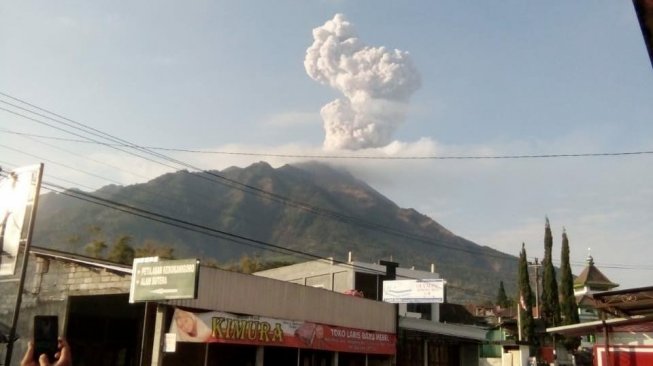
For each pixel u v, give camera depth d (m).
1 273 16.70
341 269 48.94
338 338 30.58
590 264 73.62
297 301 28.61
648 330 19.44
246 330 24.91
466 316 59.50
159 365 21.55
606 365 19.80
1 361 23.64
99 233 73.06
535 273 54.16
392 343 35.22
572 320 46.16
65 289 23.67
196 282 19.23
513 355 37.78
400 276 52.06
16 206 16.97
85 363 23.83
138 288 20.23
